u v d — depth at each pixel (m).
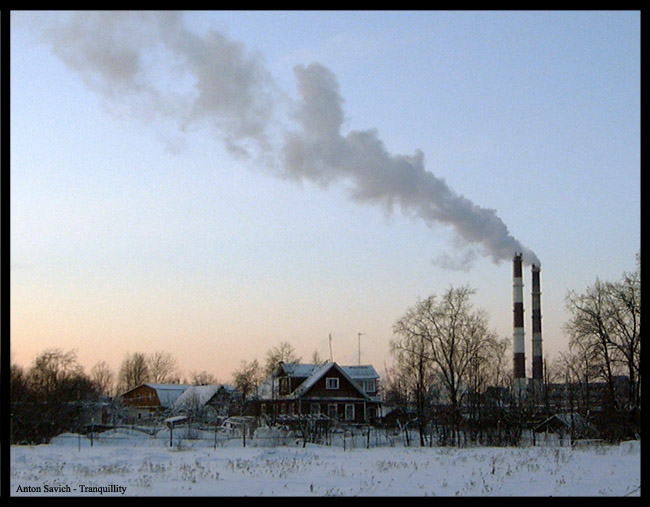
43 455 38.56
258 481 25.36
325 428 63.00
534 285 101.62
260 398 81.12
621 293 59.91
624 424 55.12
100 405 65.75
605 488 23.34
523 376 97.81
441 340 70.69
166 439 53.12
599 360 60.09
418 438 61.88
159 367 132.50
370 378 91.44
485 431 59.50
